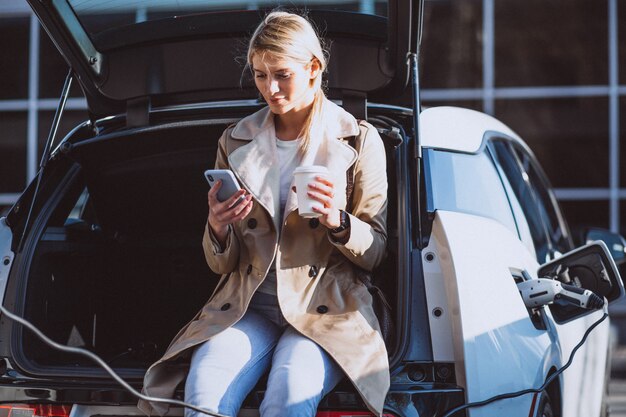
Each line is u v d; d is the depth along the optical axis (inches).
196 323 146.0
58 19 165.0
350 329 139.6
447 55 522.9
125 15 170.9
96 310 181.6
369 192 147.9
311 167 133.5
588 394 199.0
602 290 160.1
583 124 519.5
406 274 146.1
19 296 157.9
